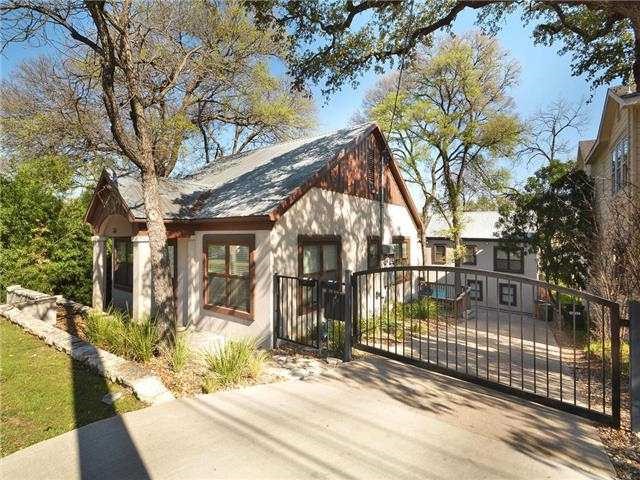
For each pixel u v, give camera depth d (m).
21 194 11.12
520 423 3.88
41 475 2.89
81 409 4.03
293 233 7.89
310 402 4.37
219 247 8.43
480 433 3.65
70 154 13.54
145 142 6.09
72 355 5.61
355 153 10.39
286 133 18.70
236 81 13.92
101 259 10.73
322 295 6.85
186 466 3.02
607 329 7.04
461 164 18.19
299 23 7.85
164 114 12.50
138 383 4.46
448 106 18.27
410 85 18.09
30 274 10.80
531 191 13.65
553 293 12.21
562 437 3.59
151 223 6.11
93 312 8.76
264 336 7.30
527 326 11.33
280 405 4.27
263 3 7.61
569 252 11.72
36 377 4.88
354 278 6.59
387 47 8.40
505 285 19.66
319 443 3.41
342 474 2.93
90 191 15.12
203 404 4.24
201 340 7.62
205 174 12.65
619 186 10.54
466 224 19.58
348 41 8.23
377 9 7.85
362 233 10.57
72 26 5.91
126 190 8.99
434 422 3.88
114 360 5.18
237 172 11.41
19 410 3.98
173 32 9.20
